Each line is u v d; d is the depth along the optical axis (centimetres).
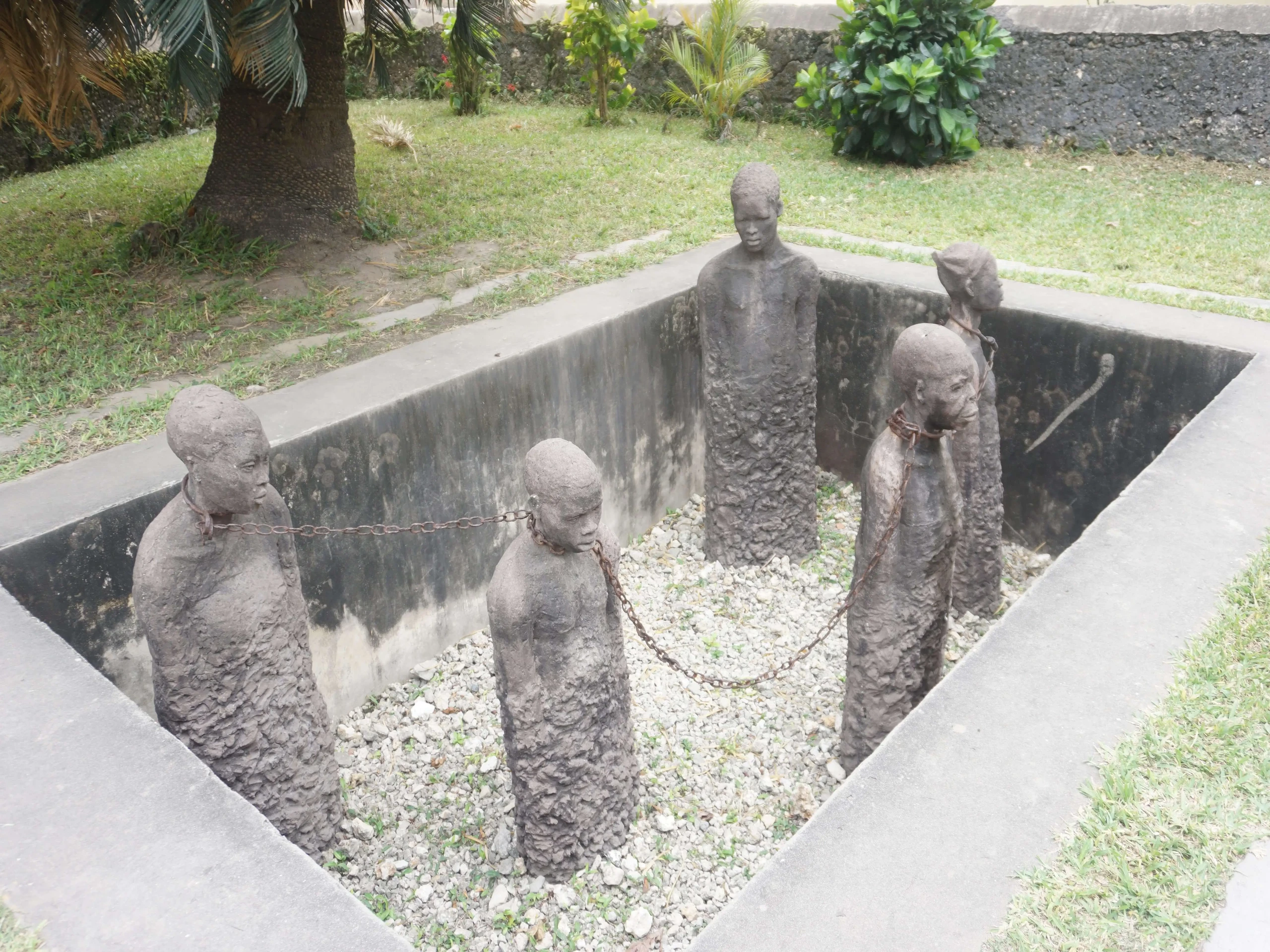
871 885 238
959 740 279
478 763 473
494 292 662
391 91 1512
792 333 576
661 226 819
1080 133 1047
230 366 554
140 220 821
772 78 1247
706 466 625
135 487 419
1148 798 259
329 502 476
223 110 735
